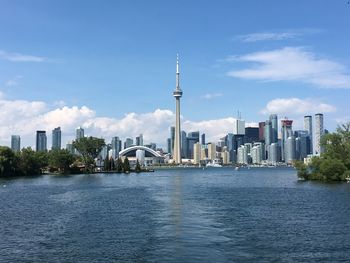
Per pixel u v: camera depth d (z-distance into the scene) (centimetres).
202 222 7931
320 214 8962
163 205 10769
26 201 12012
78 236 6625
